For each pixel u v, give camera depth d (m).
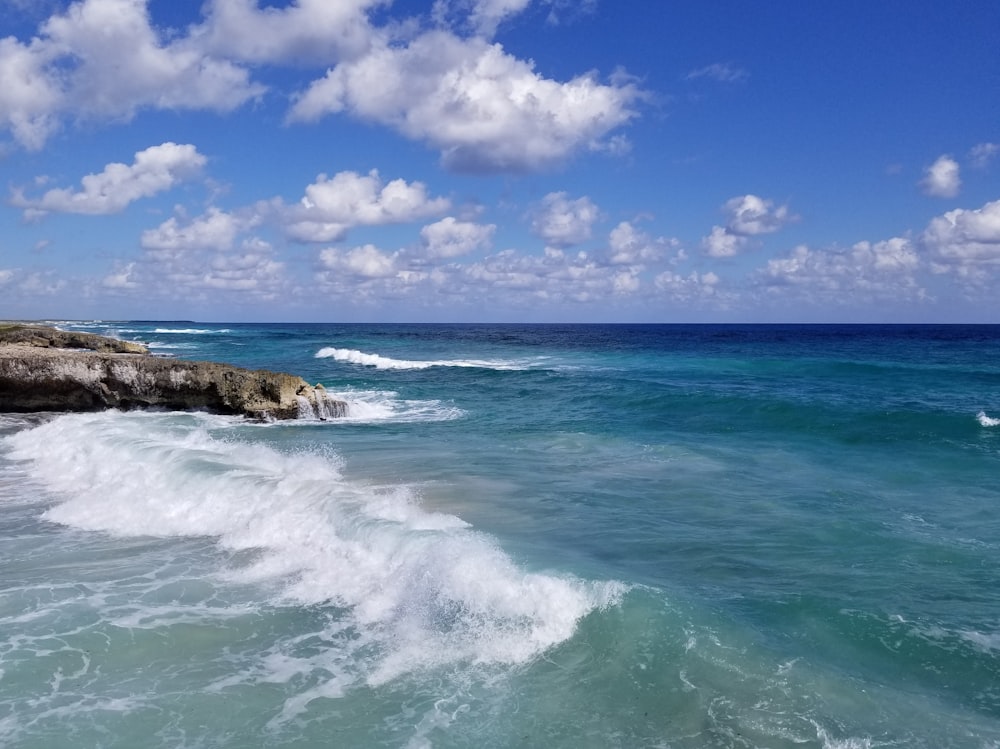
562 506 12.61
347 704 6.55
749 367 45.00
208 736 6.09
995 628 7.63
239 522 11.64
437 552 9.12
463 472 15.37
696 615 7.70
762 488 13.95
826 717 6.07
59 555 10.62
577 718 6.22
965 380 35.47
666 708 6.29
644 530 11.20
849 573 9.30
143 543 11.12
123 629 8.08
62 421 21.34
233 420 23.31
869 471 15.48
